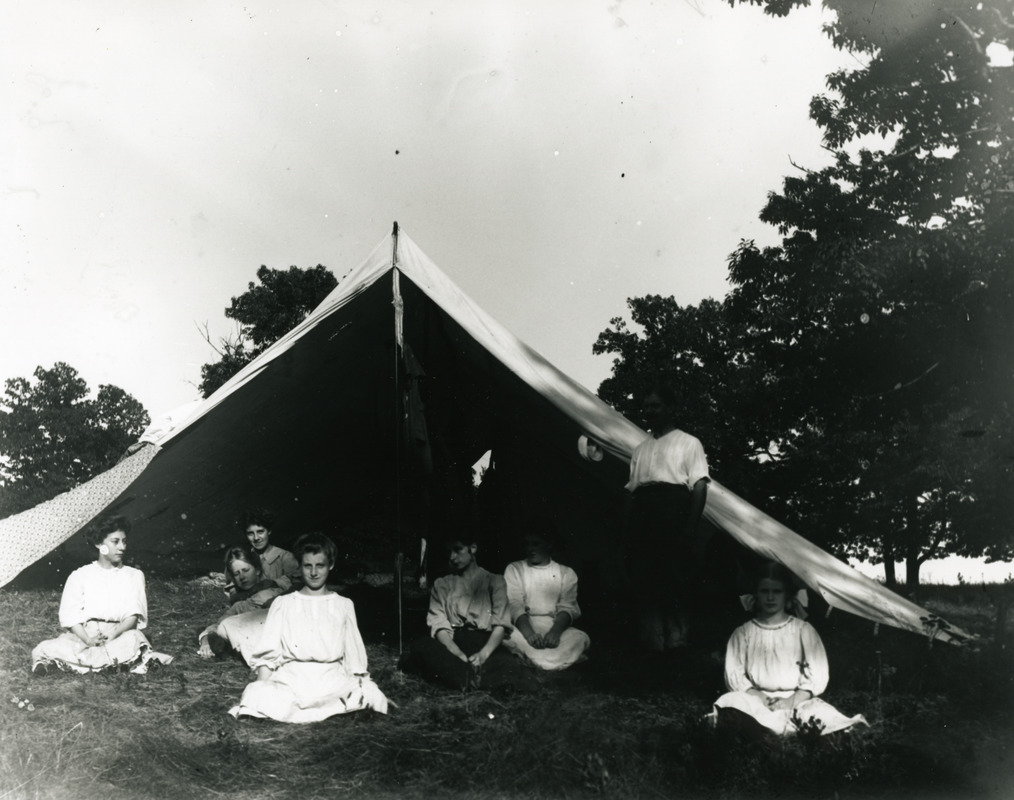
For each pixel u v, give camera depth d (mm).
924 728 4367
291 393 6926
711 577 6660
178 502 7965
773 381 18109
